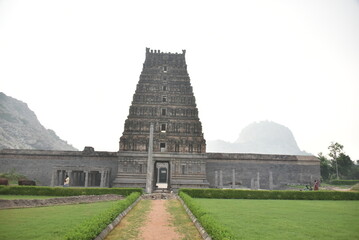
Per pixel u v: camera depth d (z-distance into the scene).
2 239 16.84
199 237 19.31
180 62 82.38
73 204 36.47
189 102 76.19
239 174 78.81
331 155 125.12
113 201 41.62
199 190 50.34
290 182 79.75
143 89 76.88
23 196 44.06
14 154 75.31
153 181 71.06
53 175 67.38
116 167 75.25
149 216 27.55
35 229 19.62
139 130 71.94
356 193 49.16
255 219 25.39
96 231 17.09
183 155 70.31
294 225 22.70
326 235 19.22
